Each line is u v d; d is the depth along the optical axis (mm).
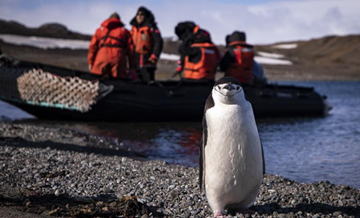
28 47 60125
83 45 73250
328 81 59688
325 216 3701
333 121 12445
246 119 3498
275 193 4438
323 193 4527
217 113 3502
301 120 12727
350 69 80125
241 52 12422
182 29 12016
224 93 3424
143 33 11633
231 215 3789
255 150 3535
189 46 11914
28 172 5000
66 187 4527
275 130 10562
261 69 14977
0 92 11844
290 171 6340
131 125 11102
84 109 11109
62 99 11234
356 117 13531
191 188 4539
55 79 11156
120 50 11086
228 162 3504
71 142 7758
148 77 11914
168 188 4543
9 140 7348
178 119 11828
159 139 8930
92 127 10625
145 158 6695
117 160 5941
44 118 12164
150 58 11555
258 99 12906
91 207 3756
